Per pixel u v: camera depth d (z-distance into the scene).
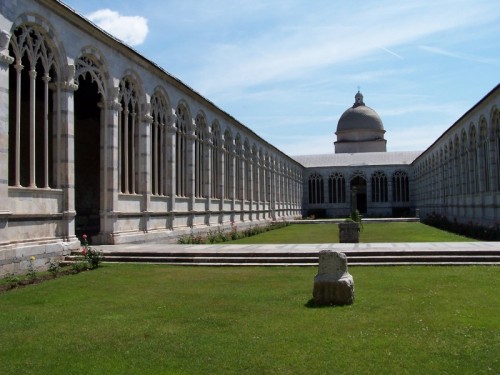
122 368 8.10
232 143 45.47
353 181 92.62
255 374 7.76
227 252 20.66
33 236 18.78
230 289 14.57
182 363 8.30
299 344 9.13
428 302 12.39
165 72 29.73
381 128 104.31
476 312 11.33
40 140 29.34
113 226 24.59
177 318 11.23
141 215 27.64
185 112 34.56
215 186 41.03
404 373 7.66
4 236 17.00
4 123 17.17
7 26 17.52
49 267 18.67
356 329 10.04
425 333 9.70
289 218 75.00
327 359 8.32
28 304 12.84
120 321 11.03
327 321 10.66
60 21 20.52
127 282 15.88
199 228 35.31
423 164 76.50
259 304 12.51
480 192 40.16
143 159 27.88
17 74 18.25
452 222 46.16
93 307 12.44
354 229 27.19
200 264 19.61
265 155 60.25
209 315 11.45
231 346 9.11
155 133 29.53
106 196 24.56
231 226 42.91
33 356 8.75
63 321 11.09
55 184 20.64
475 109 40.62
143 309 12.18
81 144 32.84
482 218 40.06
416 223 59.00
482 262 18.88
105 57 24.05
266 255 20.27
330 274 12.52
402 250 20.02
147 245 24.47
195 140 36.38
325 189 92.00
